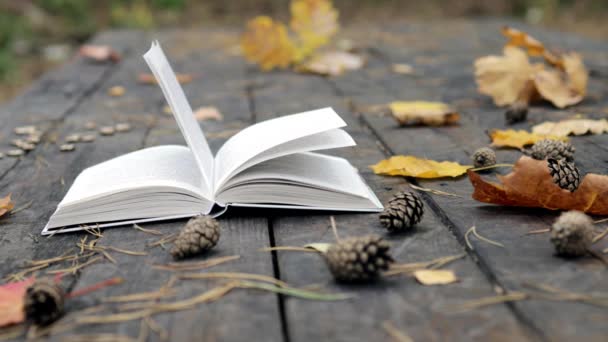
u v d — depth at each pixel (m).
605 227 0.71
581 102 1.17
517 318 0.59
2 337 0.60
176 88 0.78
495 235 0.71
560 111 1.12
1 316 0.61
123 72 1.65
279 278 0.66
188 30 2.44
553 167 0.76
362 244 0.64
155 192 0.76
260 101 1.29
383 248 0.64
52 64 2.92
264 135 0.77
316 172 0.78
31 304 0.61
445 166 0.87
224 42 2.10
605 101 1.17
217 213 0.76
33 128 1.14
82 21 3.36
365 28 2.35
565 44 1.79
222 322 0.60
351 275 0.63
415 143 0.99
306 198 0.76
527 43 1.22
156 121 1.18
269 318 0.60
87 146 1.05
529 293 0.61
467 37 2.04
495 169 0.88
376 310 0.60
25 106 1.31
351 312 0.60
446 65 1.59
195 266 0.68
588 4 3.67
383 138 1.02
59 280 0.67
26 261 0.71
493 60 1.17
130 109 1.26
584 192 0.73
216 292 0.63
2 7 3.35
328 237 0.72
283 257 0.69
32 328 0.61
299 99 1.29
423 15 3.64
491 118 1.11
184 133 0.75
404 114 1.07
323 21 1.57
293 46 1.58
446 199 0.79
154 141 1.07
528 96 1.17
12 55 3.01
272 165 0.77
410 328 0.58
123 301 0.63
